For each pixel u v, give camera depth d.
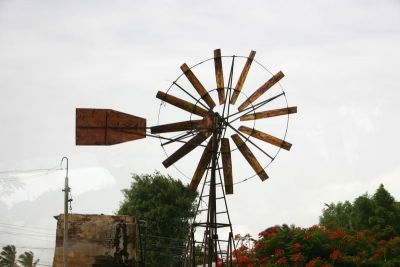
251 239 32.38
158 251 53.06
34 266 65.81
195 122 22.48
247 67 23.12
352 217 47.16
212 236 22.31
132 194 56.78
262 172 22.88
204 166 22.55
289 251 30.86
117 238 33.25
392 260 31.16
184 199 55.34
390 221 45.25
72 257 32.81
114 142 21.55
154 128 22.09
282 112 23.11
